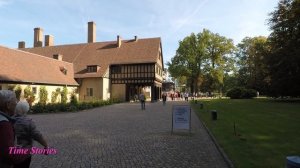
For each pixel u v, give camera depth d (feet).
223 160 25.21
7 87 89.86
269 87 122.52
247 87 175.83
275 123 47.65
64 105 77.82
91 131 41.68
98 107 95.04
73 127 45.98
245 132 38.42
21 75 98.58
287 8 112.47
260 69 138.21
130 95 143.64
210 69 181.78
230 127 43.37
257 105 93.97
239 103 106.22
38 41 189.98
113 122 52.65
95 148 29.99
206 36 184.34
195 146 31.17
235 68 191.83
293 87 112.57
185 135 38.34
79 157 26.16
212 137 35.12
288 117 56.95
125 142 33.35
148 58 139.03
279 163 22.77
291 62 104.12
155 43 150.41
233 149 28.02
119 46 155.22
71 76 137.28
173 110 40.27
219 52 185.37
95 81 136.26
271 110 73.72
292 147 28.76
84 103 87.86
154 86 136.05
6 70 94.02
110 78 142.20
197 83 190.19
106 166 23.22
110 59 146.00
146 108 89.86
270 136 35.17
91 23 173.68
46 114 70.13
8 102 10.69
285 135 35.83
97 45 163.84
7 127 9.24
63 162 24.43
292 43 106.11
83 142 33.30
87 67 139.74
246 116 59.31
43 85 108.58
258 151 27.07
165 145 31.68
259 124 46.50
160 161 24.81
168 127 45.73
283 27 111.55
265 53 120.67
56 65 131.64
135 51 147.54
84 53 158.71
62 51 167.94
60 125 48.55
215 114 53.42
